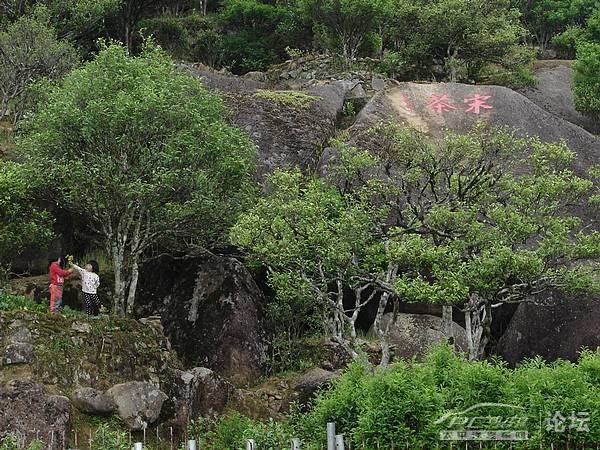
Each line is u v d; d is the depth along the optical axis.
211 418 13.34
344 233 13.57
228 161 15.47
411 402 9.30
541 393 9.45
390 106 23.03
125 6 28.41
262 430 11.05
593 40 32.00
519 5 36.06
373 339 17.48
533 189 14.05
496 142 15.01
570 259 13.91
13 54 20.78
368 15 26.97
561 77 29.94
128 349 13.01
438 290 12.34
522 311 17.09
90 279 14.50
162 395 12.52
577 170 20.30
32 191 15.49
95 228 17.48
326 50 28.38
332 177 18.20
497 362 11.45
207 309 16.53
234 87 24.59
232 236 13.95
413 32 28.97
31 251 17.33
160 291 17.16
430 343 17.33
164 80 15.93
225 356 15.89
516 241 13.67
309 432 10.81
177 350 16.27
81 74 15.85
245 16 31.53
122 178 14.74
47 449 10.84
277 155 20.53
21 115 20.62
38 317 12.39
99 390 12.28
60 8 25.44
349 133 21.81
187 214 15.09
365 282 14.52
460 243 13.26
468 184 14.99
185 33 31.16
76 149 15.23
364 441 9.37
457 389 9.64
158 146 15.02
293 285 14.27
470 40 28.33
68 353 12.31
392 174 18.11
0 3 25.31
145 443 12.00
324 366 16.17
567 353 16.12
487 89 23.50
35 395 11.18
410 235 13.51
